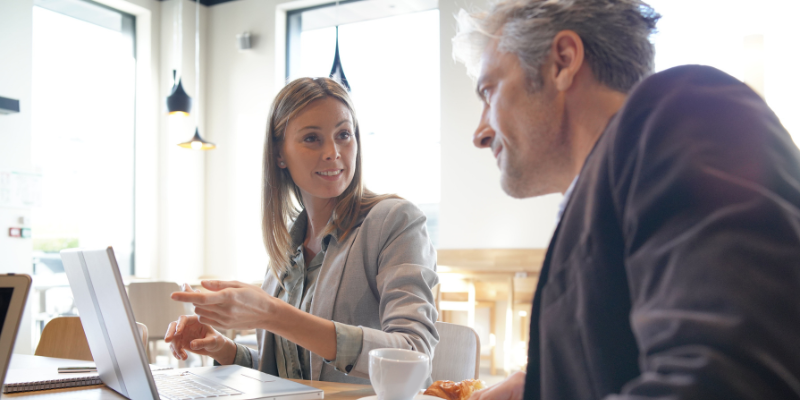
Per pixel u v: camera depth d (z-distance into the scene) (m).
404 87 5.63
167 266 6.01
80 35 5.64
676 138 0.36
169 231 6.04
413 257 1.26
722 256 0.30
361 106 5.76
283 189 1.46
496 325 5.03
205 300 0.82
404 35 5.66
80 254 0.90
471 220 5.16
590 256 0.42
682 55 4.40
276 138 1.40
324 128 1.30
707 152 0.34
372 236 1.29
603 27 0.49
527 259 4.86
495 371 4.84
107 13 5.89
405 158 5.60
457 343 1.35
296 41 6.18
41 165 5.00
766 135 0.35
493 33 0.54
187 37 6.21
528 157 0.53
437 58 5.53
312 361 1.22
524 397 0.49
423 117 5.55
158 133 6.14
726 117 0.36
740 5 4.27
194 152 6.29
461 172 5.21
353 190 1.37
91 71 5.72
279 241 1.43
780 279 0.29
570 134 0.51
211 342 1.22
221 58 6.37
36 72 5.26
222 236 6.28
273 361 1.31
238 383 0.96
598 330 0.41
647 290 0.34
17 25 4.85
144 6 6.05
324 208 1.41
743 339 0.28
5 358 0.76
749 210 0.31
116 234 5.91
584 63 0.49
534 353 0.49
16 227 4.68
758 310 0.29
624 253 0.40
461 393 0.88
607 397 0.37
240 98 6.25
